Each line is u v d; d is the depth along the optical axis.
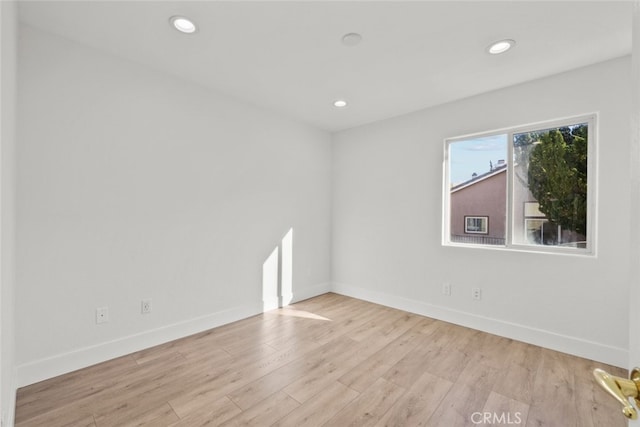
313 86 2.85
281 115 3.59
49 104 2.06
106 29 2.03
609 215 2.32
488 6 1.78
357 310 3.51
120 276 2.39
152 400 1.87
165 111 2.62
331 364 2.30
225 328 2.96
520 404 1.86
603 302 2.34
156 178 2.58
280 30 2.03
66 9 1.82
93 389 1.97
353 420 1.72
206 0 1.76
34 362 2.02
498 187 2.99
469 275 3.02
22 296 1.97
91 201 2.24
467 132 3.06
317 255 4.11
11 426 1.51
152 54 2.33
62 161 2.12
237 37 2.11
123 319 2.40
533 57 2.30
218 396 1.92
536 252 2.64
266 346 2.59
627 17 1.84
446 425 1.69
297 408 1.82
